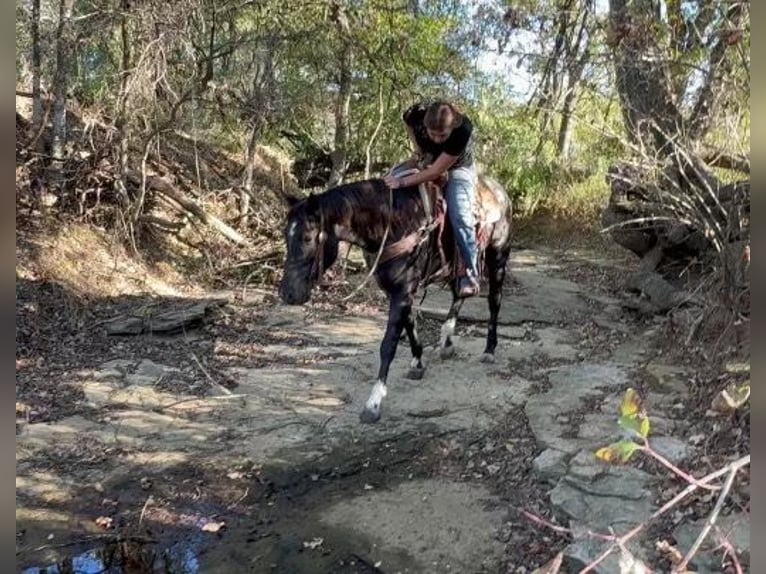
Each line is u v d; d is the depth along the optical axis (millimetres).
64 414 5262
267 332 7559
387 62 11008
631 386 5281
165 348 6871
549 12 6715
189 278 9398
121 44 9617
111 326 7133
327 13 10016
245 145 12719
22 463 4531
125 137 9203
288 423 5172
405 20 11000
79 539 3781
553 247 13875
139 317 7320
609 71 6984
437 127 4949
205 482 4359
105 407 5410
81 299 7715
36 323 6973
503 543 3666
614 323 7840
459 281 5559
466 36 9531
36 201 8680
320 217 4746
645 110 6340
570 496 3787
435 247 5344
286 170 13695
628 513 3574
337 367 6406
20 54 9492
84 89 10367
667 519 3480
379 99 11414
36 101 8984
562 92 7797
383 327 7883
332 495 4215
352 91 11844
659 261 8211
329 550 3670
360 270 10289
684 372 5363
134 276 8719
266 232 10773
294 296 4645
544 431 4648
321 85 11531
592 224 13859
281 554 3643
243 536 3816
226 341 7195
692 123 5773
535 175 14734
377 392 5215
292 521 3949
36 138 8805
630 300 8234
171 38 8430
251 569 3525
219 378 6086
